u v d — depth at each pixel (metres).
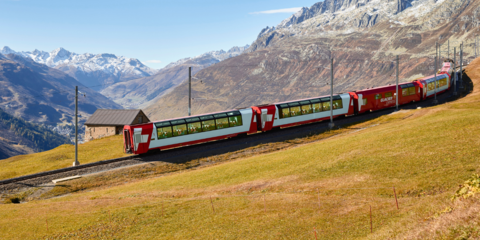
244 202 24.14
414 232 12.87
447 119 37.78
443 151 24.86
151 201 28.28
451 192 16.95
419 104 75.88
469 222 11.66
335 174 26.09
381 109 71.06
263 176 30.19
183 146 52.47
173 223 22.12
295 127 58.75
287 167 32.00
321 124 60.19
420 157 24.94
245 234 18.25
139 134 46.44
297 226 18.06
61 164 51.16
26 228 24.45
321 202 21.09
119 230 22.16
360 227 16.27
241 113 54.59
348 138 42.34
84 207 28.98
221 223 20.58
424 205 16.22
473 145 24.47
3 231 24.25
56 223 25.03
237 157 46.06
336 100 64.00
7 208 31.41
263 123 56.00
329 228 16.98
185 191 29.81
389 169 24.11
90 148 64.00
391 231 14.15
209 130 51.47
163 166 43.59
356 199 20.42
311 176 26.95
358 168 26.14
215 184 30.72
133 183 38.19
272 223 19.12
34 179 39.31
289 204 21.84
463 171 20.03
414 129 35.75
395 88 72.69
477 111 42.56
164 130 48.12
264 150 48.31
